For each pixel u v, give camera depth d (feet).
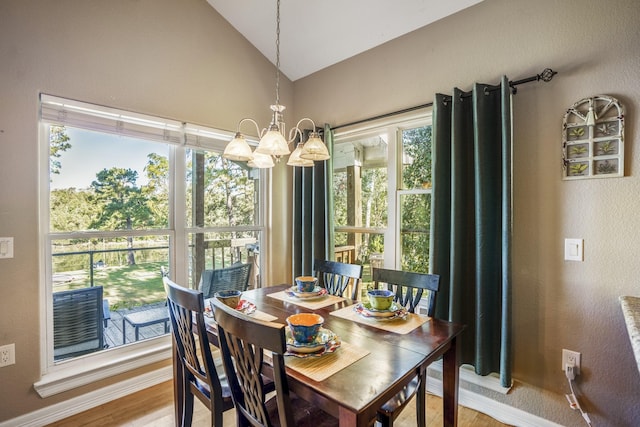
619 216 5.38
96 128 7.12
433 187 7.15
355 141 9.56
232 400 4.80
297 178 10.25
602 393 5.56
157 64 7.91
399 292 6.40
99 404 7.04
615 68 5.39
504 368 6.14
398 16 7.72
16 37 6.12
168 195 8.49
